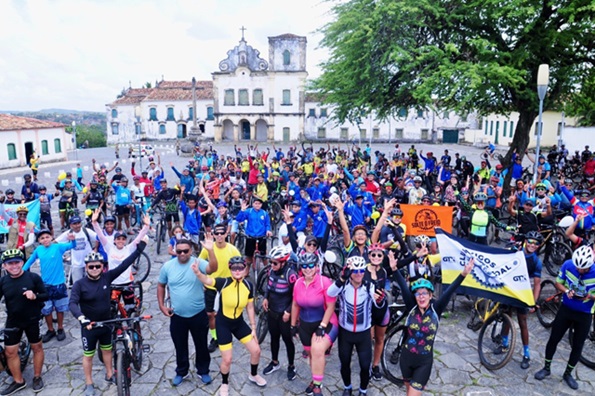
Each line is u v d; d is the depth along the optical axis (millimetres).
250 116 56125
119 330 5832
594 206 9719
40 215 12195
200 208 10414
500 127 49312
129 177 27219
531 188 11547
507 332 6453
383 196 13211
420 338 4816
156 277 9992
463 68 13500
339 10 17250
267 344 7215
